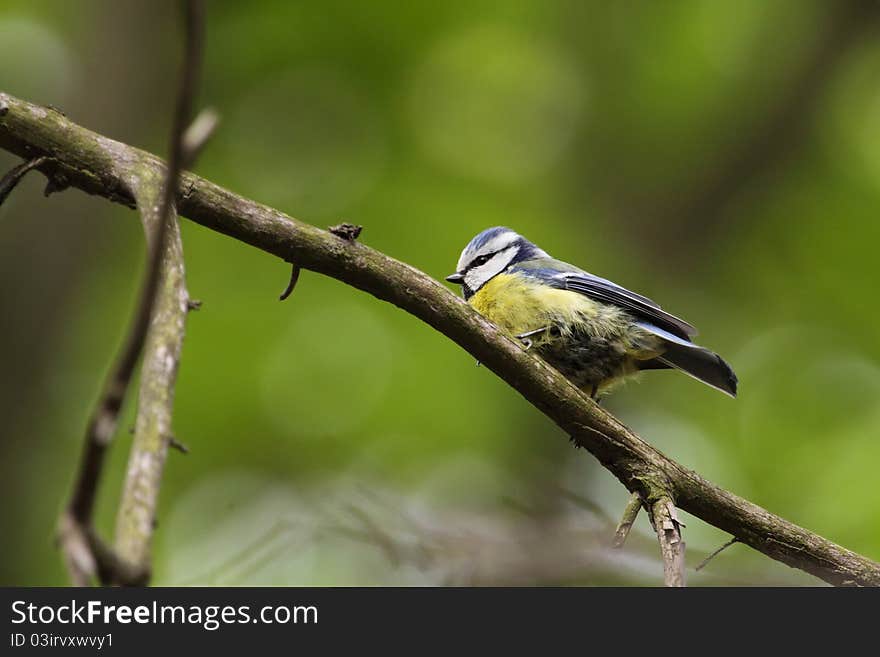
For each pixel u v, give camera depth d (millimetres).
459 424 12945
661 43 15234
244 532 11719
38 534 10609
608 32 15102
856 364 14062
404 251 13516
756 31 14977
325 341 13016
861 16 14414
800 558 5332
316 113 13969
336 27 13875
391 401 12914
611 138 15609
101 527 10633
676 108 15688
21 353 10844
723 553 7477
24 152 4738
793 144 15172
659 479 5215
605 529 7645
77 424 11453
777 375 14211
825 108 15000
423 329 13117
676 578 4707
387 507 8164
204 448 12461
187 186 4781
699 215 15414
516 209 14352
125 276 12727
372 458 12633
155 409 3492
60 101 12109
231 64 13781
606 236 15359
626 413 13938
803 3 14703
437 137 14477
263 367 12758
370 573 10023
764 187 15352
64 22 12414
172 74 12562
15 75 12148
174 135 2781
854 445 12945
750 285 15312
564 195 15336
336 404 12789
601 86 15422
